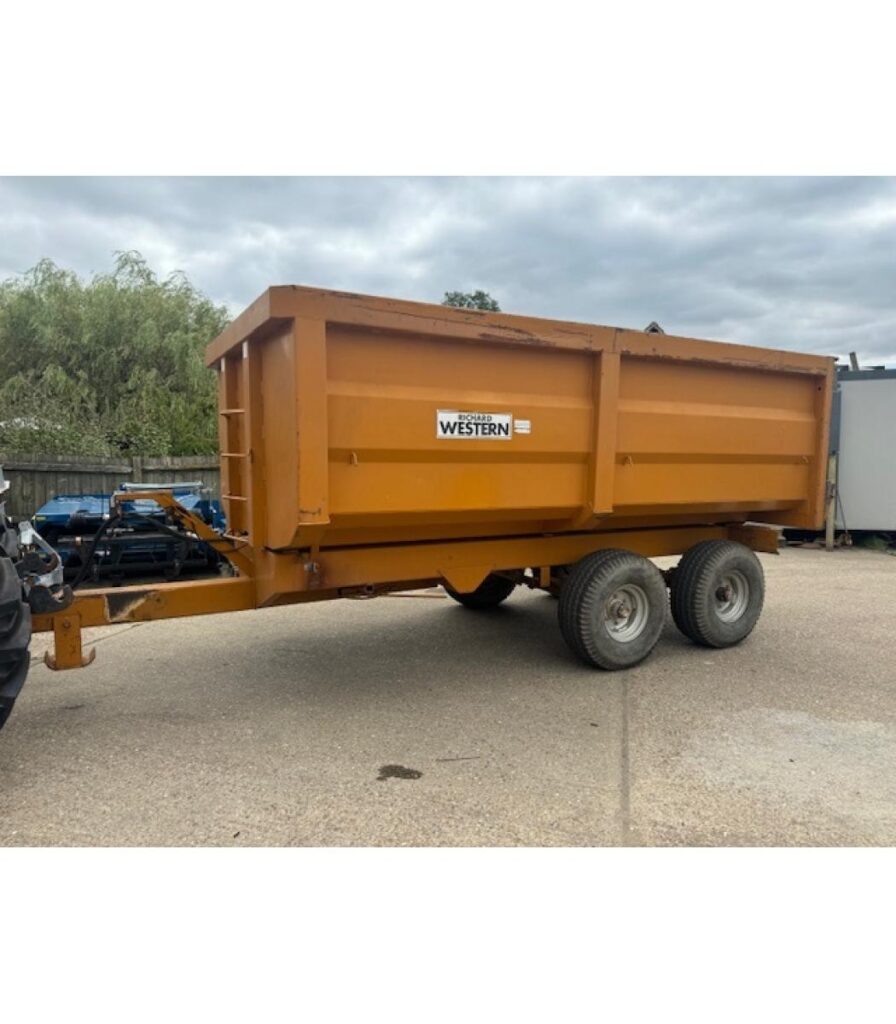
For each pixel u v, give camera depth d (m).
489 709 4.87
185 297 18.02
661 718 4.72
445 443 4.54
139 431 14.17
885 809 3.55
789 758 4.12
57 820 3.40
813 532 14.22
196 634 6.74
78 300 16.41
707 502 5.93
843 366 14.38
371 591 5.13
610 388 5.10
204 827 3.35
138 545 8.60
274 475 4.35
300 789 3.72
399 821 3.41
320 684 5.36
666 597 5.80
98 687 5.26
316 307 3.95
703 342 5.52
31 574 4.24
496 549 5.31
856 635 6.87
